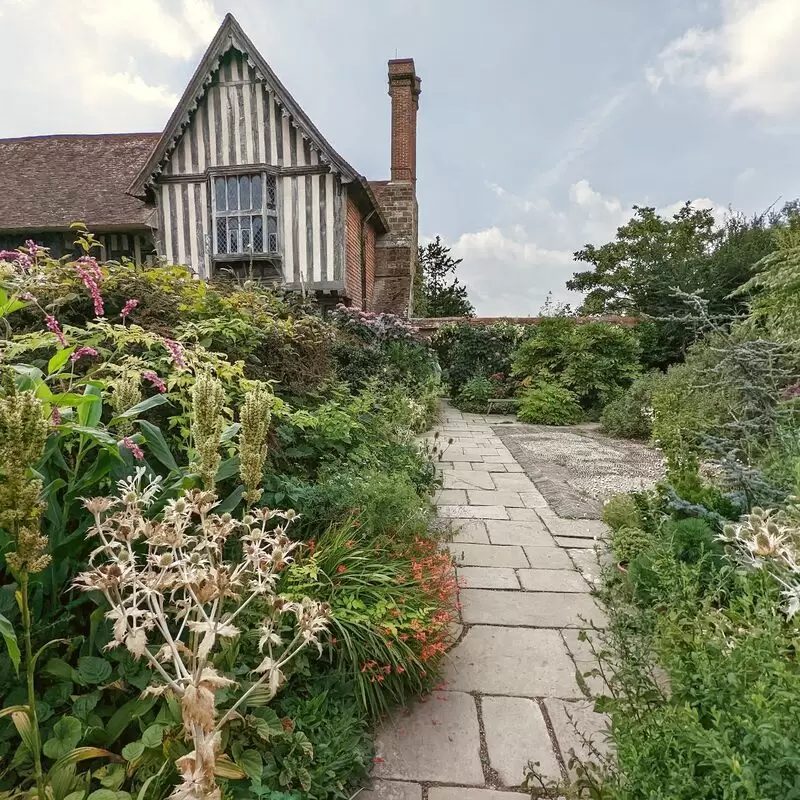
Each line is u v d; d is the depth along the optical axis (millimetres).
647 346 10883
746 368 3480
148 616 1062
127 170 11641
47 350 2494
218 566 1208
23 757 1299
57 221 10344
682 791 1048
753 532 1383
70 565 1633
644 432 7574
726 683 1180
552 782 1385
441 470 4906
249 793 1431
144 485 1796
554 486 4867
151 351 2551
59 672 1463
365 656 1901
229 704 1556
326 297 10133
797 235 5828
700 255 12180
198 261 9953
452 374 11344
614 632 1729
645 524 3088
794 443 3008
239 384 2660
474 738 1844
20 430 976
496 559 3303
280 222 9812
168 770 1301
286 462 3023
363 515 2629
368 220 11969
